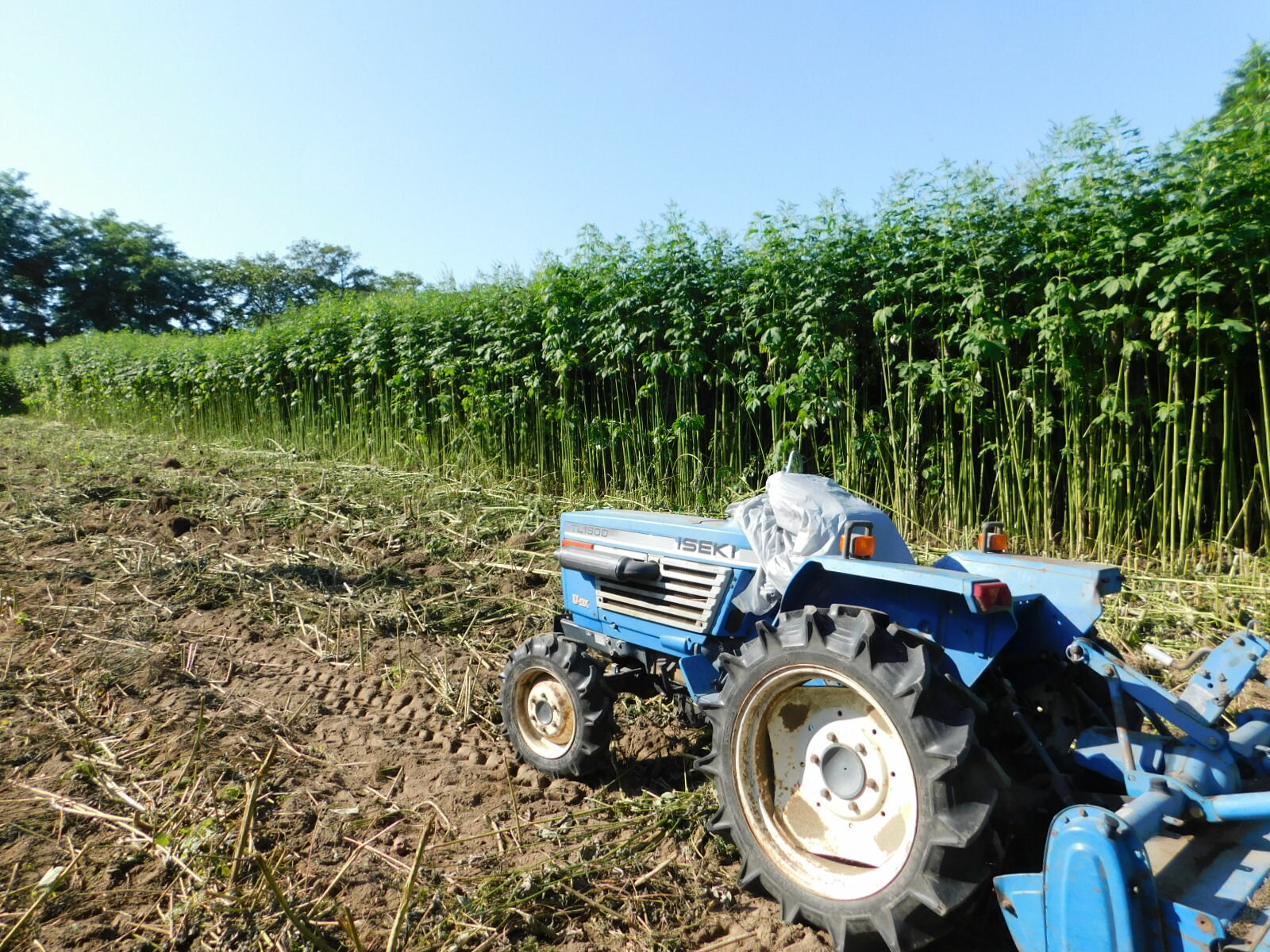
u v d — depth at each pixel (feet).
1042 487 22.89
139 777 11.95
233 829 10.57
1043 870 6.66
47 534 27.81
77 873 9.66
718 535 11.16
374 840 10.46
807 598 9.62
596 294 31.19
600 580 12.97
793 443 25.32
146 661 16.52
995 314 22.58
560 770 11.99
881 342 24.81
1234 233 19.17
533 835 10.54
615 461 31.91
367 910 8.99
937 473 23.94
